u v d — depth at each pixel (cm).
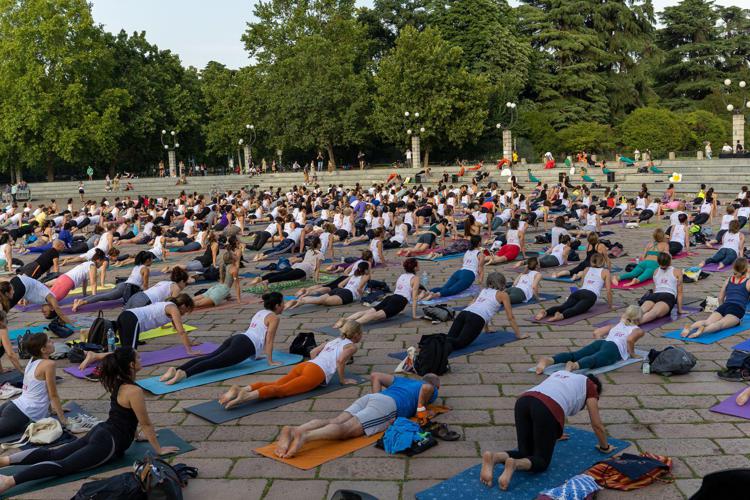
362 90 6006
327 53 5931
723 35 7362
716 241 1938
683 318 1153
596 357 883
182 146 6700
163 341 1125
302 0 6303
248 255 2194
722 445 654
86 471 633
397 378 754
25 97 5281
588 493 541
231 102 6391
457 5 6391
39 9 5322
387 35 7081
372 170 5581
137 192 5694
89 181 5759
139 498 546
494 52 6181
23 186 5109
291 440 663
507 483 570
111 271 1962
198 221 2986
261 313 961
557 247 1730
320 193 3712
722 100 6544
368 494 538
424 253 2031
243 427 737
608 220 2766
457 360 966
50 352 753
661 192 3972
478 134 5681
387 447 662
